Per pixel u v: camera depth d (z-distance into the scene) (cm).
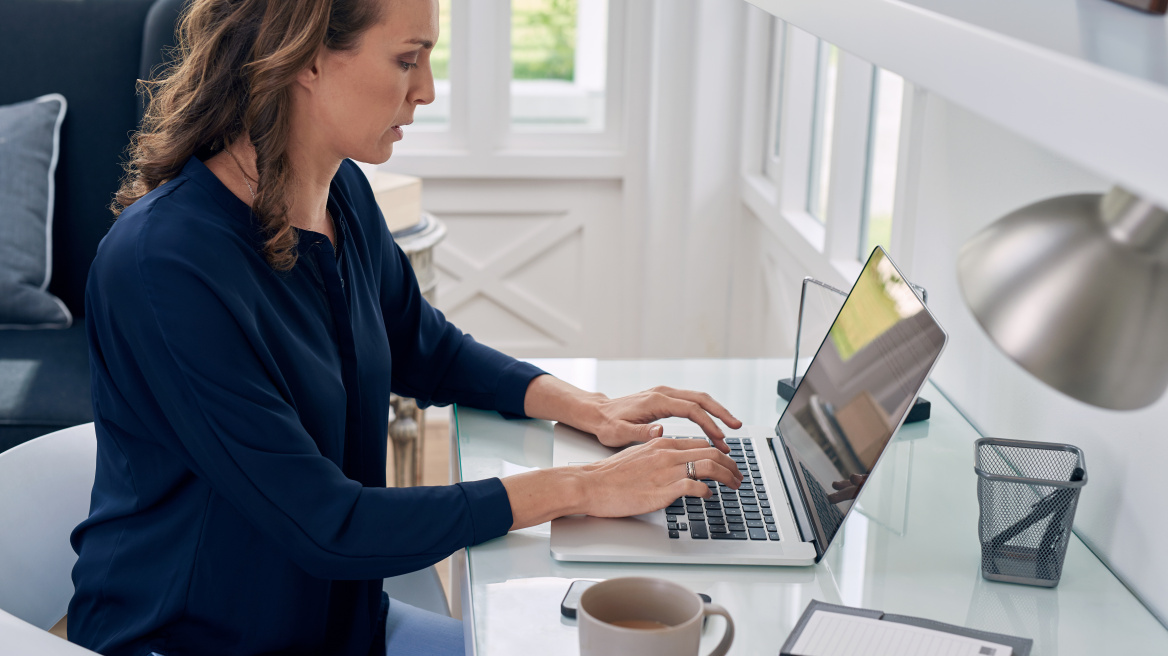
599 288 330
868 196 206
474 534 99
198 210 98
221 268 95
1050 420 113
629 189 315
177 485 102
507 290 329
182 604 100
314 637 106
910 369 95
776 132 277
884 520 107
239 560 101
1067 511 93
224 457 93
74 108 232
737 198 295
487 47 303
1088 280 53
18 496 109
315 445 99
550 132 316
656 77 291
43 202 225
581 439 124
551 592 91
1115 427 100
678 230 305
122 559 103
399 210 236
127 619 103
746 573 95
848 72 200
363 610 112
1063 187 109
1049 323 53
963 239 137
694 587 92
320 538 94
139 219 97
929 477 118
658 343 314
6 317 221
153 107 111
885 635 81
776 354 265
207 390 92
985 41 51
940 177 145
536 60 310
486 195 320
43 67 232
